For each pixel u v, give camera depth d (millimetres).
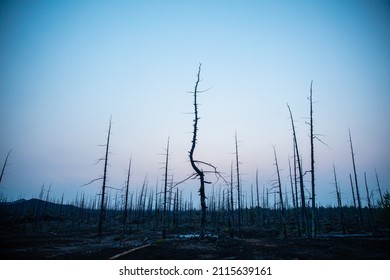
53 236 28297
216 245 15312
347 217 51438
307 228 21484
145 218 62406
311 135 20062
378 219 22734
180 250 13047
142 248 13398
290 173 28922
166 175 26906
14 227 44062
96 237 27406
